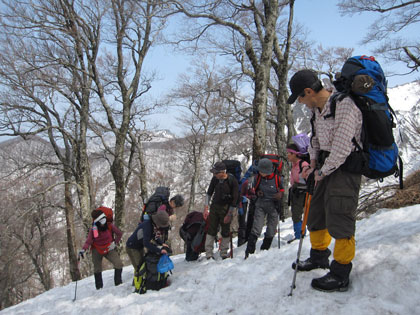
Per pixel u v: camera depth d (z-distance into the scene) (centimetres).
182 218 2856
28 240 2083
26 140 1541
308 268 337
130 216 3173
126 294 514
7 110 1431
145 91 1708
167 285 481
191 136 2500
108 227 617
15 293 2489
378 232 382
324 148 277
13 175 1623
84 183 1638
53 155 1822
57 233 2298
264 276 369
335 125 262
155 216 480
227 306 330
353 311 251
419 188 667
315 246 331
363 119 256
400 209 439
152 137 2002
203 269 502
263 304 304
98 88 1512
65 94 1543
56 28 1305
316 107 287
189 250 641
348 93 258
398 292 252
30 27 1290
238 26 1038
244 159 2538
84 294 604
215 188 578
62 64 1396
